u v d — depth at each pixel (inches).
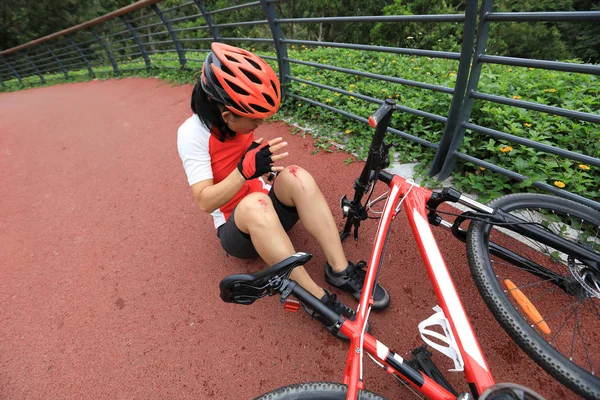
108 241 93.7
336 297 62.1
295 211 65.0
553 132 97.1
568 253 48.1
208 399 56.2
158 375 60.3
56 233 100.6
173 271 80.4
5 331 71.9
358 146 113.0
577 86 121.8
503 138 77.5
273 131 136.7
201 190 55.0
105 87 289.0
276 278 39.9
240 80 45.3
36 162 152.6
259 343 62.4
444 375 54.6
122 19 270.5
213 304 70.9
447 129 86.7
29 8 878.4
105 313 72.9
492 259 68.6
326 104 137.7
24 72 463.5
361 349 38.6
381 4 806.5
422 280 68.5
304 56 216.4
